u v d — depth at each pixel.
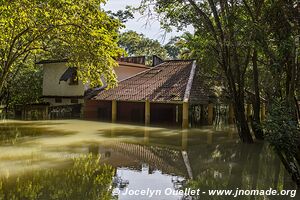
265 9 11.16
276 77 9.22
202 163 10.62
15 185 7.60
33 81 28.80
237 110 14.80
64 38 14.80
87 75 15.41
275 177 8.83
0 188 7.35
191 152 12.48
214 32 13.87
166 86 21.62
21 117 24.95
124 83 24.16
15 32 14.64
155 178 8.61
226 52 13.98
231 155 12.02
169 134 17.11
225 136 16.84
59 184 7.77
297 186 7.72
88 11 13.30
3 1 11.12
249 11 12.13
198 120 24.27
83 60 14.38
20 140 14.13
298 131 7.06
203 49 18.59
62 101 26.86
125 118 24.81
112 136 15.94
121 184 7.96
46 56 25.33
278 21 9.38
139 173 9.09
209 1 13.30
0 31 13.93
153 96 21.00
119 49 14.45
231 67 14.98
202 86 21.27
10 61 15.52
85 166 9.66
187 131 18.45
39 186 7.56
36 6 12.60
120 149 12.61
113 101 22.88
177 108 23.97
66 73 25.16
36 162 9.98
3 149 12.02
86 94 24.78
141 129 18.89
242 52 14.53
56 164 9.78
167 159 11.09
